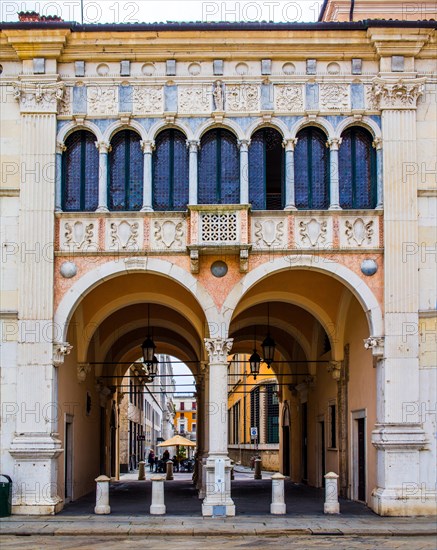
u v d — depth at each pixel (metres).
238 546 16.88
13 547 16.70
